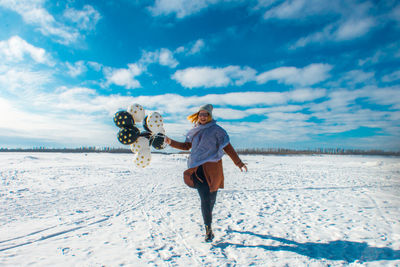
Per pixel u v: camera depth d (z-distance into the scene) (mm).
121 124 3150
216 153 3055
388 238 2852
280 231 3264
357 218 3762
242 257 2443
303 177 11242
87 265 2275
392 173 13398
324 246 2691
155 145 3379
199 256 2488
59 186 8477
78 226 3670
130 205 5281
